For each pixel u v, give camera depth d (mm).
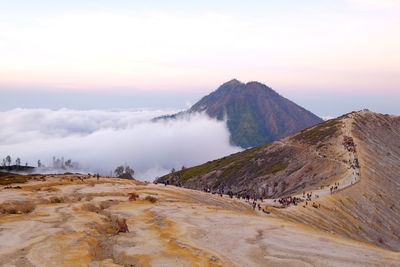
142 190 72875
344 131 193125
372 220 89062
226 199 79938
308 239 30672
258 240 29125
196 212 44906
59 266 19297
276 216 69500
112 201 50500
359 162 135000
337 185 108500
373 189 106562
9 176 108500
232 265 22156
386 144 181375
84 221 32000
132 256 22828
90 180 93188
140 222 35344
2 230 26938
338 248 27609
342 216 83938
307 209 80312
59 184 77688
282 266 22359
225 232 32094
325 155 159250
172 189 81188
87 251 22438
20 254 21047
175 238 28422
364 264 23125
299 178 144875
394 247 79062
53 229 27812
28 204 42094
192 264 21531
